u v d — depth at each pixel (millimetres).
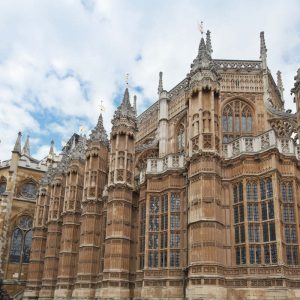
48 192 57094
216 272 23250
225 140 34094
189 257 24859
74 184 45500
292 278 22453
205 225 24344
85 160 42531
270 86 36906
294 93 28500
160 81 44031
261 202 24469
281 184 24750
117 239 32812
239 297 23016
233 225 25234
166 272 27969
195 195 25656
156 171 31703
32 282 52531
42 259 53781
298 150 26094
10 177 66438
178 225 28969
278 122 33906
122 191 34281
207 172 25547
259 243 23641
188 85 29500
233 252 24562
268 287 22219
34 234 55344
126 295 31469
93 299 35750
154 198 30984
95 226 38375
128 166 35438
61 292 40781
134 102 48875
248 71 36000
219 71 35938
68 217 44031
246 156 25781
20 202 65938
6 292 57812
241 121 34812
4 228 62812
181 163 30516
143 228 32219
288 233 23672
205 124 27016
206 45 30578
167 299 27078
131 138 36625
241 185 25562
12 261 62250
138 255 31719
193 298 23109
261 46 37062
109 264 32250
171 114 40188
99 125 42875
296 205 24156
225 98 35219
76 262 42375
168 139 39688
